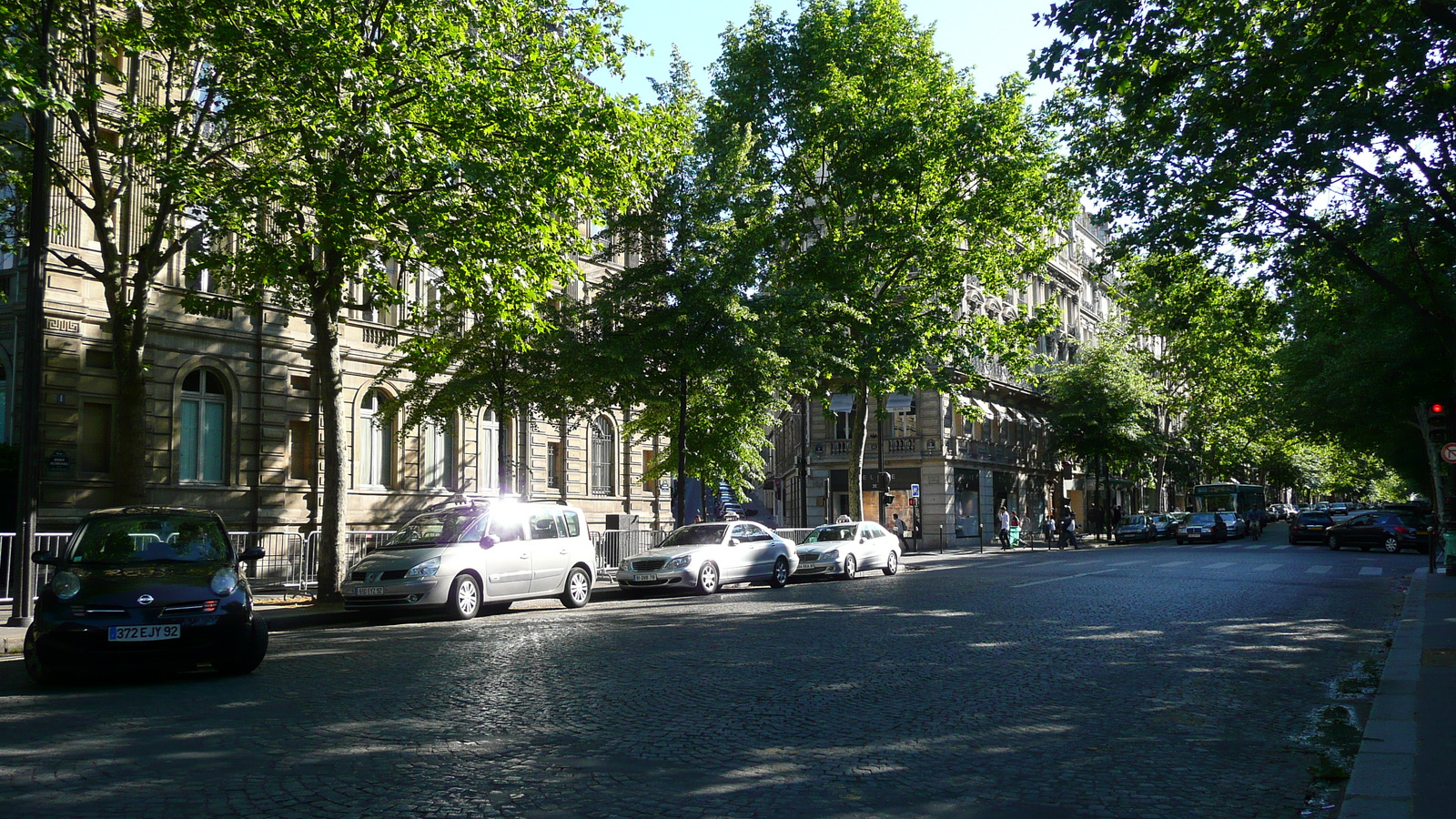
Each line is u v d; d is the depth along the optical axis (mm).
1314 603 16797
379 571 15875
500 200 16578
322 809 5473
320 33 15648
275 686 9406
